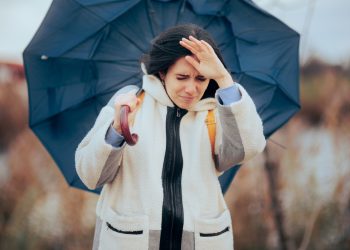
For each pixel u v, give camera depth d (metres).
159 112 1.95
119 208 1.89
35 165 5.92
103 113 1.90
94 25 2.46
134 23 2.50
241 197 5.38
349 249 5.33
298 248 5.28
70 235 5.61
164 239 1.84
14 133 6.45
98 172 1.82
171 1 2.52
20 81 6.81
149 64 1.92
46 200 5.79
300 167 5.45
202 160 1.92
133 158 1.88
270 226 5.19
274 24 2.62
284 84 2.64
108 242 1.86
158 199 1.84
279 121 2.67
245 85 2.59
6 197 5.89
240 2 2.57
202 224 1.86
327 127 5.71
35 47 2.47
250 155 1.89
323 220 5.45
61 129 2.56
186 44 1.80
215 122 1.96
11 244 5.68
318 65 6.30
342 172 5.46
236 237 5.34
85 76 2.53
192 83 1.85
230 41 2.57
